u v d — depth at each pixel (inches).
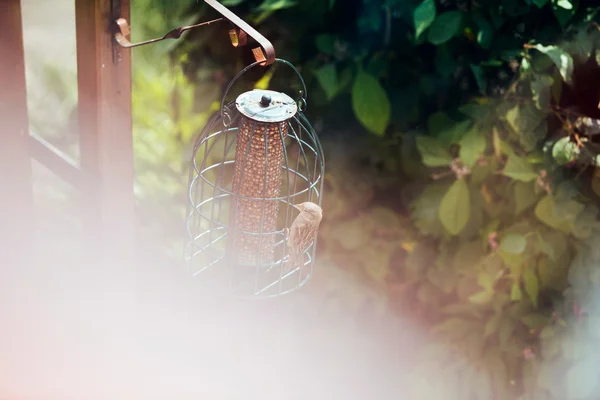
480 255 190.2
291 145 193.0
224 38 194.1
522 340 193.0
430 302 193.9
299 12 189.6
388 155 190.9
